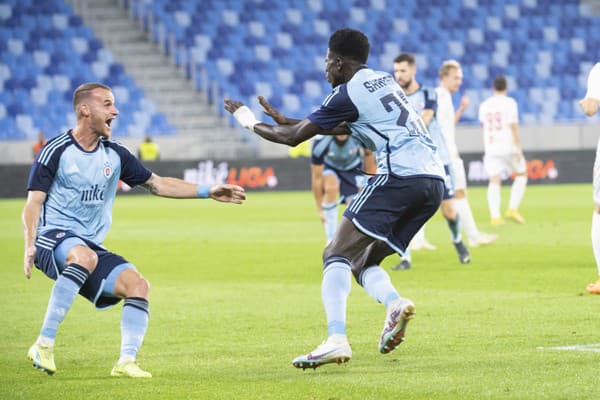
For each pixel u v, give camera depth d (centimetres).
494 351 1961
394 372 1786
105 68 9912
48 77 9712
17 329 2400
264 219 6028
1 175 8512
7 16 10138
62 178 1811
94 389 1684
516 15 11388
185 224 5769
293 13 10862
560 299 2680
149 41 10375
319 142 3828
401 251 1898
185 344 2148
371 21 11056
